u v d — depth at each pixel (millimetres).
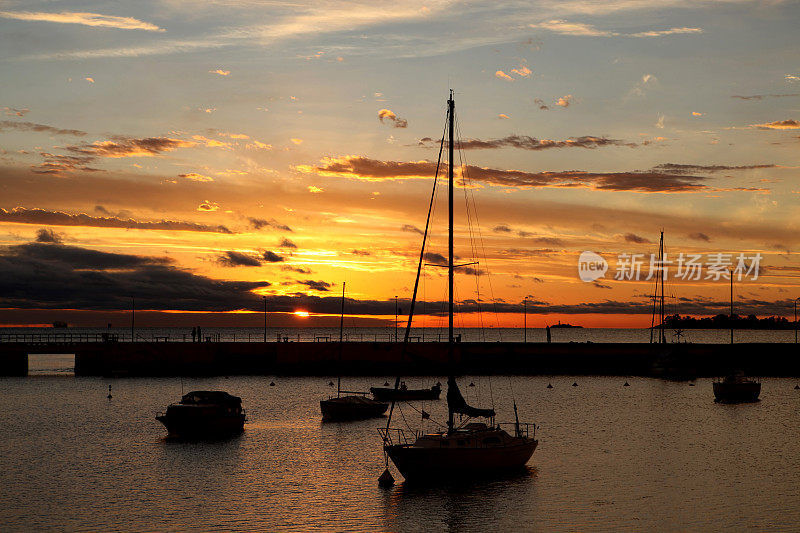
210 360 122562
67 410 80750
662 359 121062
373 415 77125
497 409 81750
